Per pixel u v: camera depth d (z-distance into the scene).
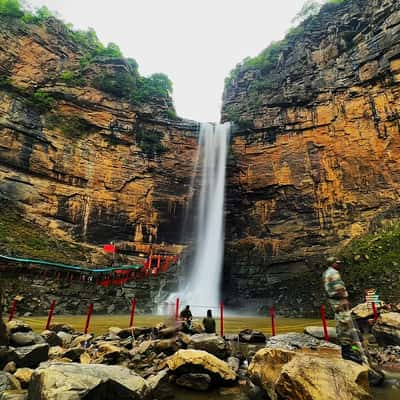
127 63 37.78
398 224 23.75
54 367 4.16
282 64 38.28
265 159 33.72
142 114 35.28
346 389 3.98
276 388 4.48
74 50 35.22
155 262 31.30
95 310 21.05
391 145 26.72
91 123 31.84
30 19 32.62
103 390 3.96
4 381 4.63
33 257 21.58
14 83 28.28
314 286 24.73
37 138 27.91
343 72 31.27
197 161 36.62
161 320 16.59
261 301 28.19
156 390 5.00
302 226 29.62
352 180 28.08
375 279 20.08
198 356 5.69
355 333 5.23
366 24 31.52
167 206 34.00
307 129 32.00
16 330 8.12
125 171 32.44
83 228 28.28
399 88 27.06
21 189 25.77
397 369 6.51
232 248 32.97
